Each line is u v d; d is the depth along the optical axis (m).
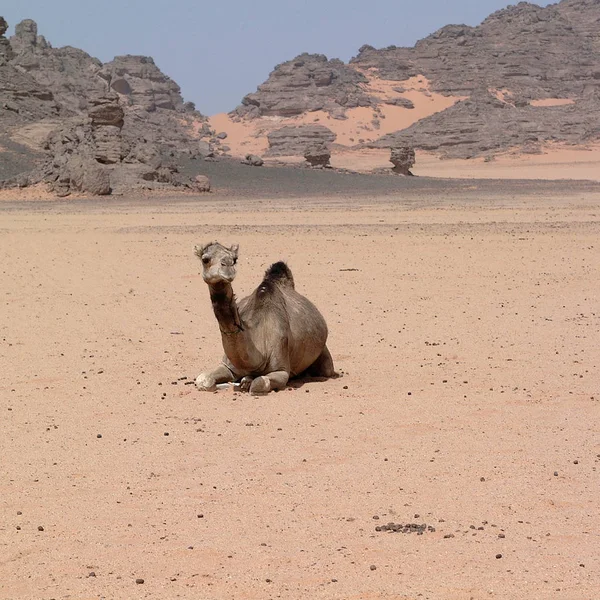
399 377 16.33
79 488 10.63
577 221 52.66
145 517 9.70
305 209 69.81
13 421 13.52
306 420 13.45
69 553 8.79
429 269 32.62
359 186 108.94
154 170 99.62
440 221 54.91
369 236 44.84
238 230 49.75
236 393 15.23
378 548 8.81
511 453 11.79
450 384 15.70
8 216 66.44
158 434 12.80
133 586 8.07
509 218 56.72
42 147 123.19
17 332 21.06
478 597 7.77
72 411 14.09
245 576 8.23
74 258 37.81
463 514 9.70
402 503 10.04
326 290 27.72
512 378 16.08
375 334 20.58
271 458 11.67
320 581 8.10
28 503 10.16
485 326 21.44
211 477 10.95
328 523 9.48
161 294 27.34
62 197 89.38
